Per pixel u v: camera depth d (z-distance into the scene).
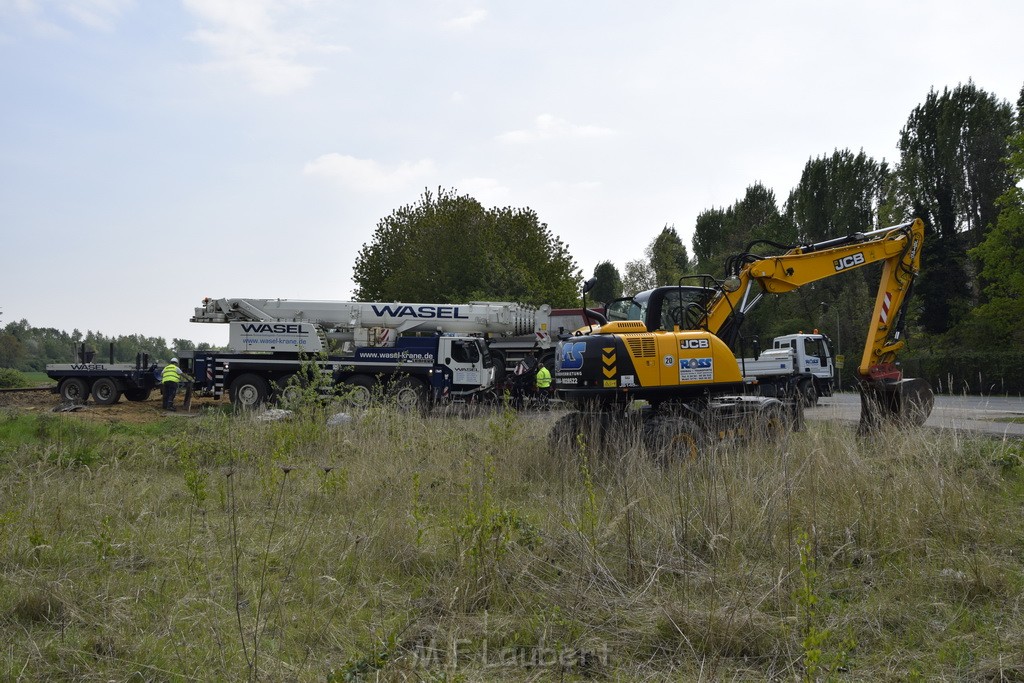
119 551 5.39
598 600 4.27
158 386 23.56
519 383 21.97
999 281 32.44
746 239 49.94
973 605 4.27
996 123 41.94
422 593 4.60
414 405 12.31
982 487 6.71
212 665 3.56
